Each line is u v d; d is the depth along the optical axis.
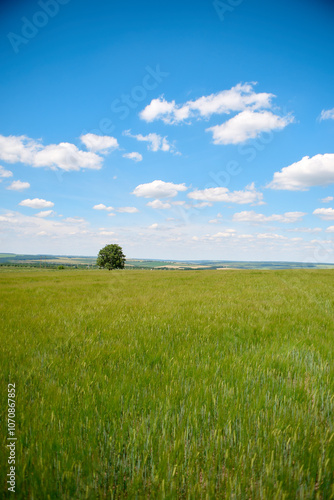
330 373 3.63
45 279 29.70
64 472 1.90
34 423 2.45
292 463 2.05
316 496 1.78
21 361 4.28
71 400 2.93
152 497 1.79
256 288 18.41
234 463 2.01
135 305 10.68
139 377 3.59
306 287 18.91
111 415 2.61
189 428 2.44
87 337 5.90
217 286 20.30
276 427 2.39
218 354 4.71
